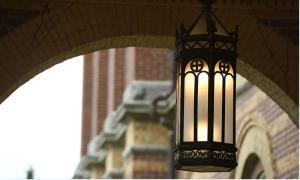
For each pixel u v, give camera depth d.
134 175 29.47
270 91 13.65
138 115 29.48
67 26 13.30
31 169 30.83
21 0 13.25
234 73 11.19
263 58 13.40
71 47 13.32
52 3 13.30
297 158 17.25
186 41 11.19
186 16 13.41
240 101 20.73
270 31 13.41
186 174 25.25
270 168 18.69
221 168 11.04
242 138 20.52
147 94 29.52
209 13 11.32
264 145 19.05
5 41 13.12
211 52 11.10
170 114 26.89
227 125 11.02
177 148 11.01
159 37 13.46
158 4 13.42
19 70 13.13
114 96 32.47
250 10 13.44
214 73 11.07
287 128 17.83
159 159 29.58
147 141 29.61
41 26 13.24
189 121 11.02
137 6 13.42
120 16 13.41
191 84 11.09
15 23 13.19
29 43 13.18
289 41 13.41
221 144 10.92
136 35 13.41
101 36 13.37
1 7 13.20
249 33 13.41
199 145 10.90
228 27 13.40
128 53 31.28
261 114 19.25
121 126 30.91
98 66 35.75
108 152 32.69
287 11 13.45
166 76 29.66
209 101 11.01
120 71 32.56
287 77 13.39
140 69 29.66
